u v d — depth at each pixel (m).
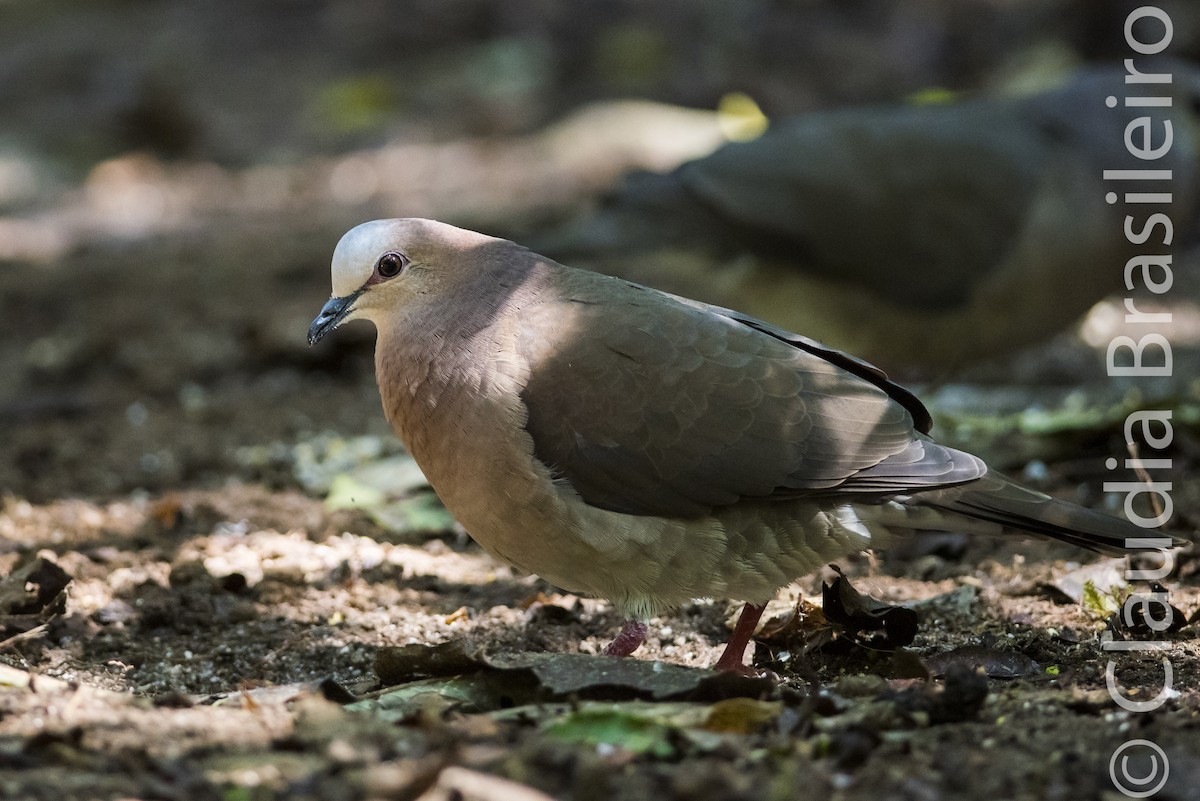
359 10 29.98
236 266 19.27
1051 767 6.09
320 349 15.95
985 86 23.41
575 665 7.05
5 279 19.52
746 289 13.03
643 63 25.91
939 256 12.68
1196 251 18.42
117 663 8.23
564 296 8.05
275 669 8.25
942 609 8.84
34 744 6.18
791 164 12.81
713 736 6.31
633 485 7.70
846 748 6.11
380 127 25.64
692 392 7.75
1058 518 7.75
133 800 5.80
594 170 22.23
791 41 25.45
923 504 7.89
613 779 5.90
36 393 15.48
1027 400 13.77
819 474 7.74
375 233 8.09
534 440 7.71
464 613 8.98
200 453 13.09
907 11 25.55
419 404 7.94
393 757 6.18
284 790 5.87
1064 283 13.00
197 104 26.47
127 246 20.91
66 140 26.33
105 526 10.92
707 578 7.87
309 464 12.59
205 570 9.38
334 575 9.55
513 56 26.94
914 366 13.52
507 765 5.97
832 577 9.20
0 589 8.81
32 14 32.50
